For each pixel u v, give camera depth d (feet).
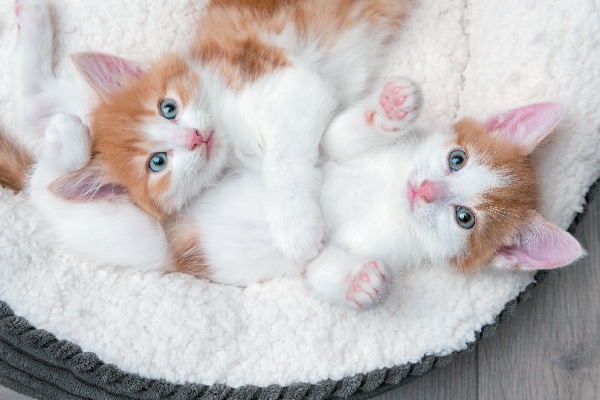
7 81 2.05
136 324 1.86
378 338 1.86
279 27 1.88
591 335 1.98
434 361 1.86
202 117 1.81
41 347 1.83
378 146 1.86
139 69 1.88
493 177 1.78
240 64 1.85
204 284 1.91
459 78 1.98
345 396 1.84
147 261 1.90
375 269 1.75
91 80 1.85
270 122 1.82
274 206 1.82
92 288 1.88
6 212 1.91
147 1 2.01
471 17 1.98
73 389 1.83
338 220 1.88
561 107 1.75
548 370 1.98
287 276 1.92
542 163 1.86
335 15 1.92
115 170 1.85
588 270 1.98
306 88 1.83
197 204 1.91
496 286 1.86
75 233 1.90
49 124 1.93
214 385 1.84
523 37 1.87
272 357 1.86
